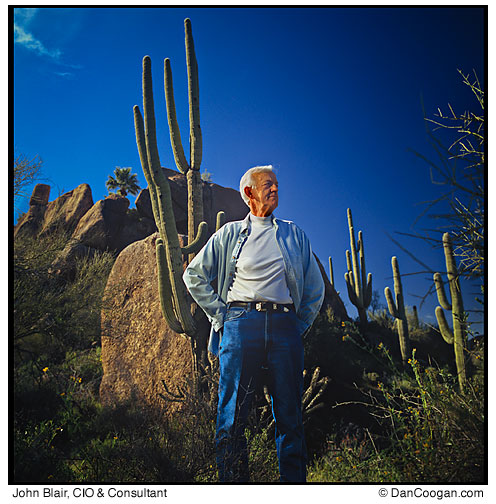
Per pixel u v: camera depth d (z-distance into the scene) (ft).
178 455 9.14
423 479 6.89
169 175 45.21
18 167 19.79
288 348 7.60
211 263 8.40
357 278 42.09
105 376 20.80
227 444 7.42
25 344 19.65
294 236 8.52
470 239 6.27
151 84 17.11
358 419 17.92
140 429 12.28
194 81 18.92
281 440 7.52
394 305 32.65
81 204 49.08
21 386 15.75
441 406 7.59
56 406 16.21
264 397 13.29
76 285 23.13
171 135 19.04
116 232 47.39
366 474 8.07
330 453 12.16
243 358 7.55
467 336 7.82
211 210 43.75
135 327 21.04
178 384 17.92
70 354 22.31
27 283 19.57
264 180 8.63
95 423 15.88
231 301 8.01
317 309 8.66
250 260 7.95
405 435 7.57
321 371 23.73
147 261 22.04
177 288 16.47
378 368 26.55
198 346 16.97
